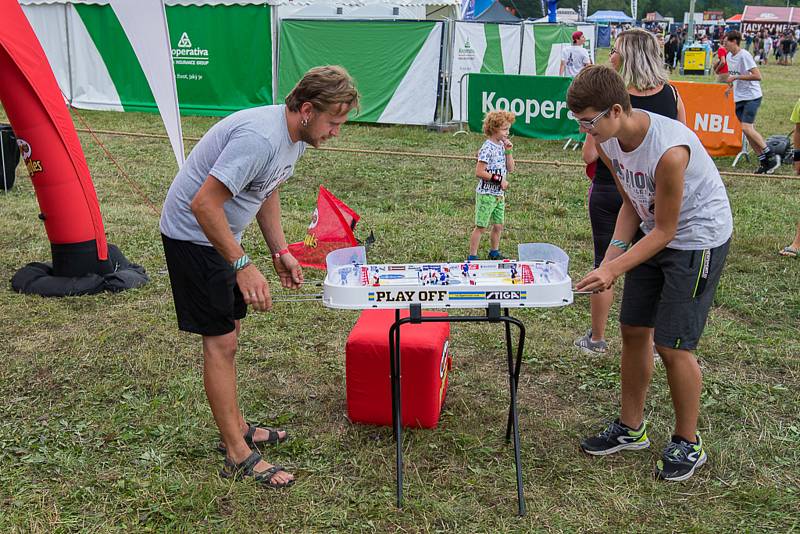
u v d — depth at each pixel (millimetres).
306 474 3273
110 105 15328
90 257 5438
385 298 2812
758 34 47281
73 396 3920
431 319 2855
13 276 5551
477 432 3611
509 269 3066
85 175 5332
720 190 3008
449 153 11625
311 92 2723
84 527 2902
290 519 2975
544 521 2979
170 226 2951
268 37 14289
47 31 15117
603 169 4215
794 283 5859
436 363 3498
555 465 3359
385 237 6941
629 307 3285
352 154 11289
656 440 3572
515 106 12789
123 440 3506
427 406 3562
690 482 3236
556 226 7465
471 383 4148
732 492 3166
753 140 10586
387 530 2920
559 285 2812
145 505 3047
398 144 12406
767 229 7348
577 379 4234
